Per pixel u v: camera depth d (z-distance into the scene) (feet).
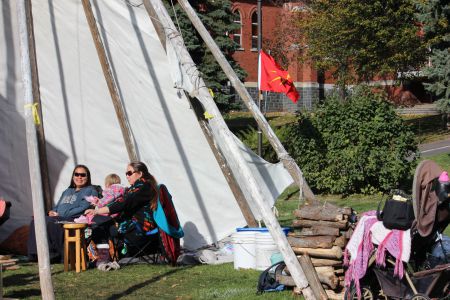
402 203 31.17
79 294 36.22
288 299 34.32
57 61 52.26
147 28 49.42
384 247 31.09
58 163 53.57
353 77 143.33
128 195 44.42
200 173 51.21
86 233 44.50
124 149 53.01
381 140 78.84
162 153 51.65
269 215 34.09
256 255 42.93
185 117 50.44
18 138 52.75
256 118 48.49
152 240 45.55
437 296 31.35
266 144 94.38
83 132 53.16
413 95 212.64
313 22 137.90
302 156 82.02
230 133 36.14
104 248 44.65
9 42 51.42
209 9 141.69
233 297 34.99
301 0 148.05
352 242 32.04
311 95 209.97
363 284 32.09
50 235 44.96
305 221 35.76
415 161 80.53
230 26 142.31
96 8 50.11
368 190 80.23
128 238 44.73
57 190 53.67
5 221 47.03
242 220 51.29
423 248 32.81
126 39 50.19
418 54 135.13
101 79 51.90
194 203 51.57
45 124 53.26
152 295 35.91
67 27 51.42
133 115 51.52
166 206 44.80
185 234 51.26
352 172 79.15
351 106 80.64
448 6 123.44
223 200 51.26
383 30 130.93
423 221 30.55
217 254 48.88
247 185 34.83
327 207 35.91
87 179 48.83
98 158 53.52
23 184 53.01
